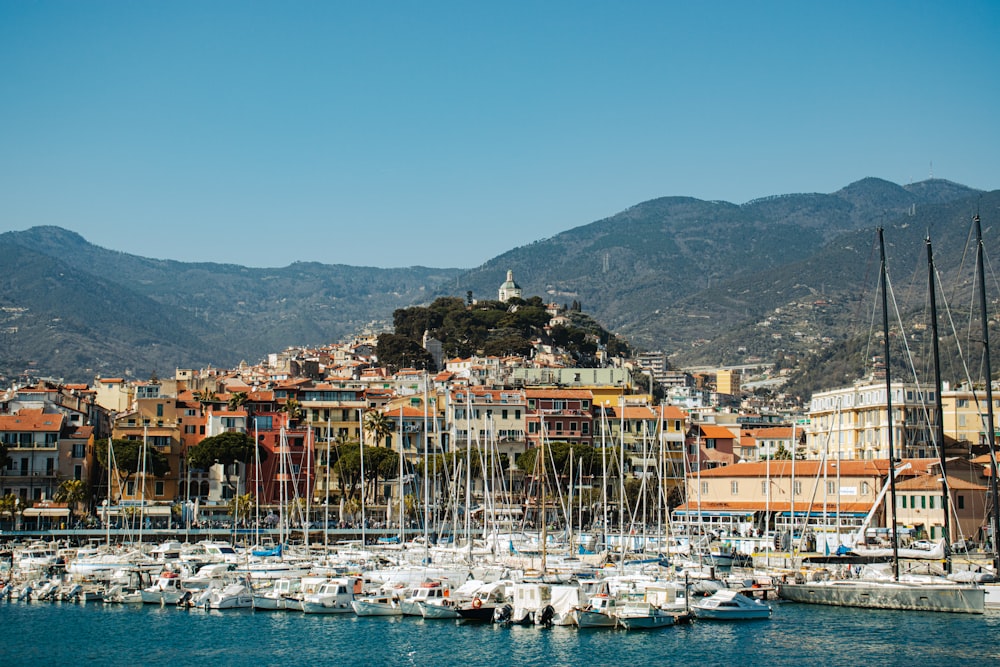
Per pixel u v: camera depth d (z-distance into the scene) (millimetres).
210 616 158125
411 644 138750
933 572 164750
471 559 179500
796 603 160875
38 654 135500
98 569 184125
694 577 163250
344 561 186750
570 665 127875
